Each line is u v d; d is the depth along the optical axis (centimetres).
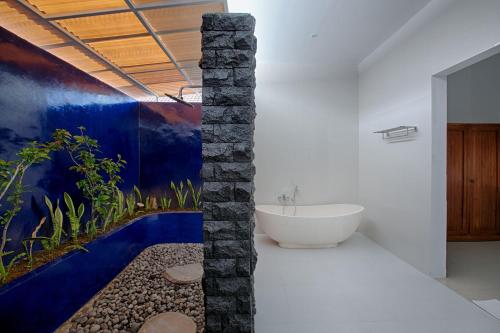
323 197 432
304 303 221
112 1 196
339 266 298
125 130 362
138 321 197
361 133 419
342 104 431
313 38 313
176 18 230
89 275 225
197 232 389
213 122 144
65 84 242
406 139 300
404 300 225
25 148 182
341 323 194
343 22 279
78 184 242
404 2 249
